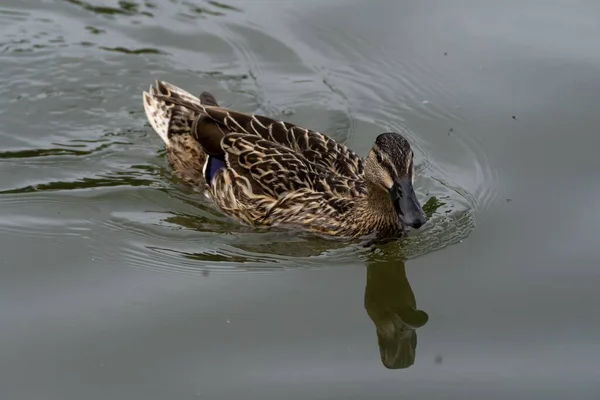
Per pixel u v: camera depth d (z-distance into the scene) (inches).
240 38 745.0
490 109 666.2
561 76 688.4
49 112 669.9
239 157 582.2
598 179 593.3
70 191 595.2
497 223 565.0
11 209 575.2
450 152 633.0
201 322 487.8
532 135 639.1
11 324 482.6
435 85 690.2
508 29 741.9
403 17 765.3
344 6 780.0
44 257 535.8
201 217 586.6
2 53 716.0
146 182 612.7
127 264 533.6
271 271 532.4
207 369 456.8
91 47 729.6
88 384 446.6
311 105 682.8
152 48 733.9
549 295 505.4
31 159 624.1
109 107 680.4
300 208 563.5
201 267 533.6
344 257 546.9
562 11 760.3
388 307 503.8
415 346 476.7
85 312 493.0
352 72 711.1
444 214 575.2
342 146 598.2
